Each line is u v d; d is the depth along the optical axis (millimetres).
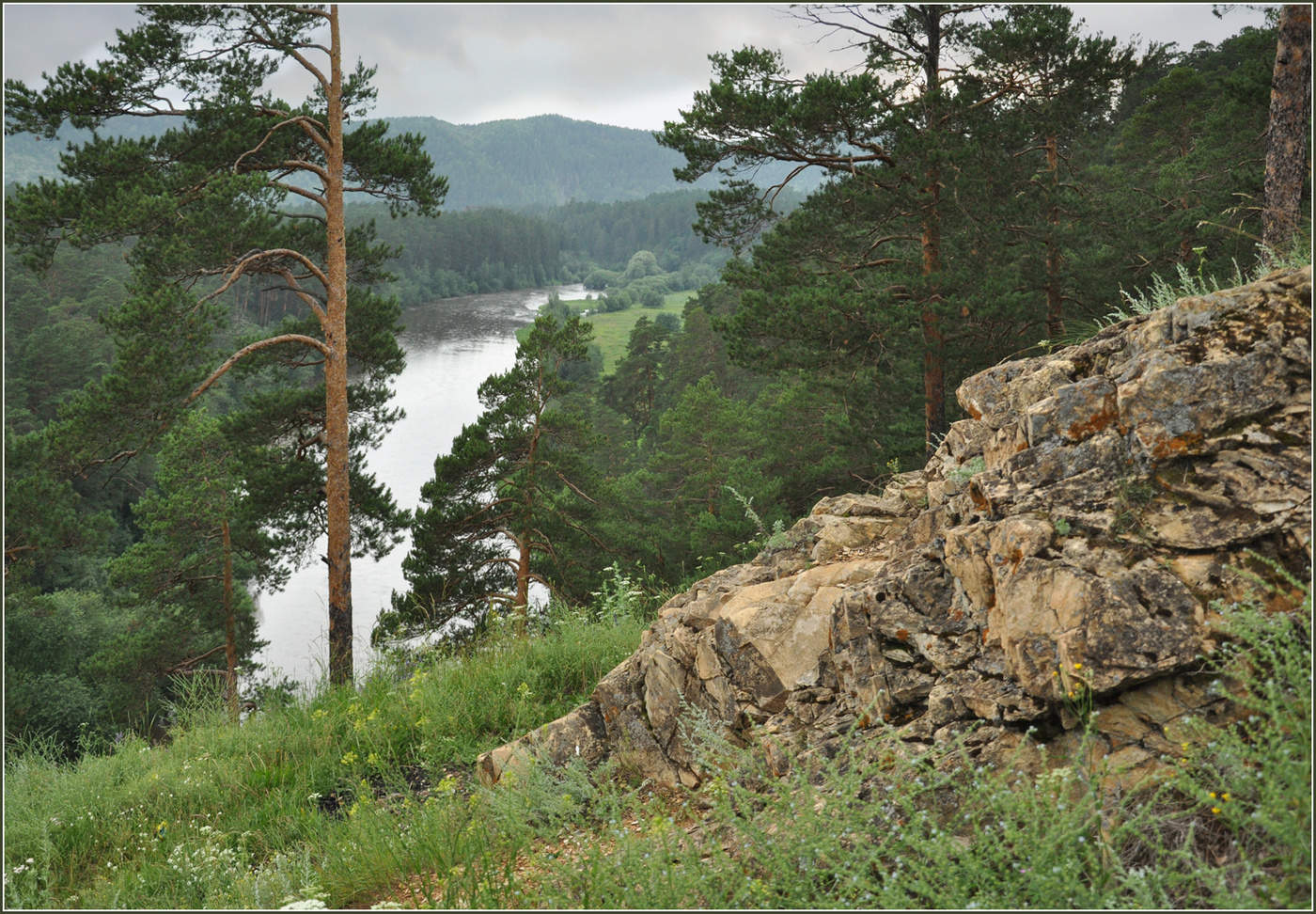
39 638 25062
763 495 22000
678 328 121188
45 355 46500
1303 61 7547
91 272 62438
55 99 11977
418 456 58750
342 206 13758
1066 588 3477
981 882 2998
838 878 3184
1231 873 2785
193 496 21703
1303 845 2645
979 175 14109
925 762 3596
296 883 4594
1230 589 3283
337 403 13727
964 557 4020
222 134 13109
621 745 5312
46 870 5008
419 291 156000
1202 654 3201
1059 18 13523
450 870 4043
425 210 15562
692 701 5102
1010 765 3195
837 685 4539
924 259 15477
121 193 11820
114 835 5641
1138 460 3750
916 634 4117
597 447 19672
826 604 4793
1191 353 3795
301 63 13234
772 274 15953
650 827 4098
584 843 4199
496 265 194125
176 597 23266
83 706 21734
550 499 18969
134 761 6945
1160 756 3154
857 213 15586
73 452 12266
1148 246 17266
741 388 52906
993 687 3662
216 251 12938
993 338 15508
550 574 19188
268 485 16531
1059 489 3883
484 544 19328
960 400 5246
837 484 22625
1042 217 16500
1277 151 7695
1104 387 4027
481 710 6793
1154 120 21938
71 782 6324
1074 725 3387
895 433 20500
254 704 8617
